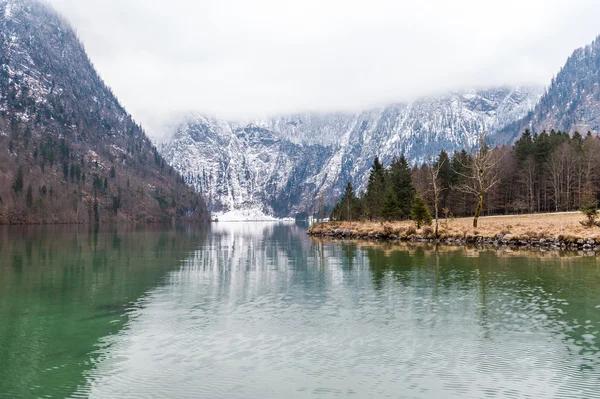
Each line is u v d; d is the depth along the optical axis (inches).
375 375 629.9
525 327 840.9
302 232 6501.0
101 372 658.2
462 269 1566.2
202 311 1024.9
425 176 5329.7
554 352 705.0
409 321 903.7
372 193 5039.4
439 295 1143.0
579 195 4350.4
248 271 1701.5
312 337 809.5
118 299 1169.4
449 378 615.2
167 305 1093.1
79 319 961.5
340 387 592.7
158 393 585.0
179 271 1713.8
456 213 5196.9
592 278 1328.7
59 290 1300.4
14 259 2117.4
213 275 1600.6
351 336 812.0
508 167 4977.9
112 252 2549.2
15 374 653.3
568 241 2274.9
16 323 930.1
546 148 4803.2
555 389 575.5
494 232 2726.4
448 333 816.3
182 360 701.9
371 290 1240.2
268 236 4992.6
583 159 4603.8
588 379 602.2
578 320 879.7
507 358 684.1
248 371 652.1
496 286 1237.1
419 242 2960.1
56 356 727.1
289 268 1772.9
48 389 601.6
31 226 7170.3
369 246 2775.6
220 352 736.3
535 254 1984.5
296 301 1122.7
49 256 2269.9
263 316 968.3
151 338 818.8
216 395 575.5
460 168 4953.3
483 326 855.7
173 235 4987.7
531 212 4741.6
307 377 627.5
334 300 1122.7
